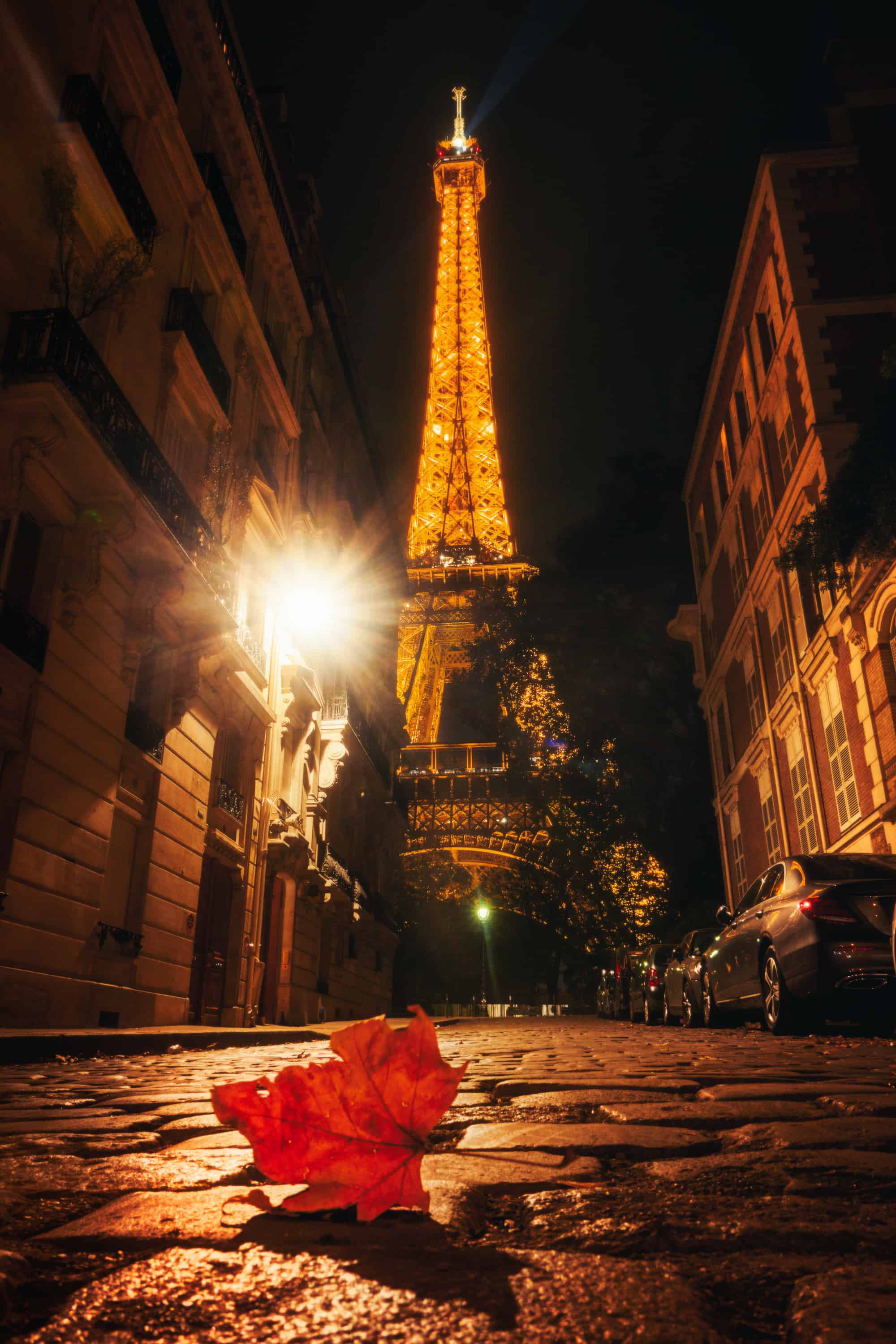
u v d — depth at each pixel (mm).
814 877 9844
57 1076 6336
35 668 11477
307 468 27000
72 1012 11984
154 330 15812
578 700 34156
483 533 98250
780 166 23391
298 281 25406
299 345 26891
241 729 19953
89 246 13383
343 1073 1421
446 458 105000
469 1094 4535
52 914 11680
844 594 18953
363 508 35562
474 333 113062
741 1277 1511
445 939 54781
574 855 35281
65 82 13094
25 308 12031
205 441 18078
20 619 11258
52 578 12000
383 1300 1312
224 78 20094
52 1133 3373
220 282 19359
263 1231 1730
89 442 11852
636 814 33938
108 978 13195
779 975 9742
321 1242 1649
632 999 20328
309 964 24922
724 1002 12031
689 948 14445
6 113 11664
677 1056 6949
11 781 11055
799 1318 1251
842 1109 3590
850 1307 1275
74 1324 1233
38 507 11945
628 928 35500
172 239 16938
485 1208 2045
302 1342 1156
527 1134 2998
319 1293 1346
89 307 13164
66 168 12547
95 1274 1555
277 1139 1400
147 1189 2273
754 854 28766
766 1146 2762
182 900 15922
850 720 19609
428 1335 1171
